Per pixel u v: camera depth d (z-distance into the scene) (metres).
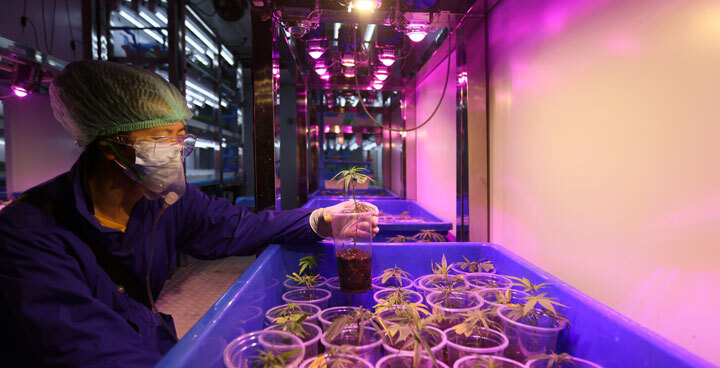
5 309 0.70
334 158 5.28
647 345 0.60
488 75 1.69
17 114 3.96
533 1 1.32
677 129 0.77
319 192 4.40
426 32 1.72
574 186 1.11
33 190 0.89
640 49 0.86
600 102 0.99
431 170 2.99
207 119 5.69
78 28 4.39
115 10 3.33
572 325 0.80
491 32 1.66
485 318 0.82
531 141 1.35
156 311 1.05
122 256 1.01
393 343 0.79
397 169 4.30
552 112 1.21
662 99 0.81
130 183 0.98
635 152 0.88
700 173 0.72
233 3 4.11
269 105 1.62
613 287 0.95
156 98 0.92
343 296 1.14
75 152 0.99
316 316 0.93
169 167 0.91
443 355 0.88
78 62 0.89
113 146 0.88
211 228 1.24
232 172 6.67
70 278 0.76
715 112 0.69
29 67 3.10
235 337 0.75
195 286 3.81
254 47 1.61
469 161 1.74
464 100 1.75
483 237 1.72
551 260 1.23
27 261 0.73
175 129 1.00
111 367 0.66
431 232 1.99
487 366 0.69
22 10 3.65
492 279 1.13
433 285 1.13
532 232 1.35
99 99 0.86
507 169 1.53
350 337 0.83
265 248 1.27
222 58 5.65
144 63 3.49
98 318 0.73
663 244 0.81
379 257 1.24
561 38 1.16
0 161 3.78
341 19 1.59
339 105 4.47
